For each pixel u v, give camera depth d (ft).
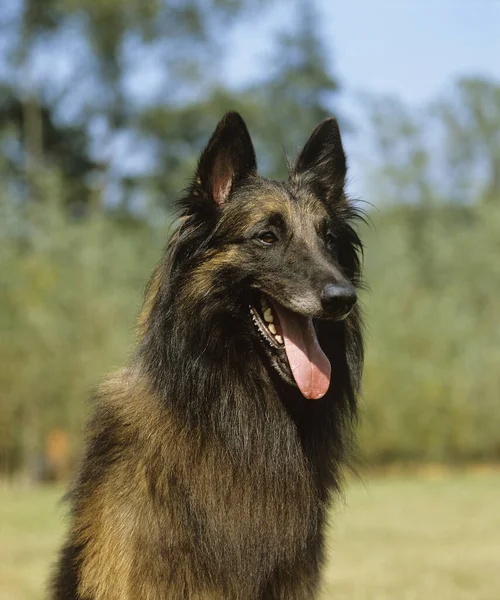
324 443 18.31
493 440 100.94
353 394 18.97
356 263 20.02
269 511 17.07
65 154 121.60
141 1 111.04
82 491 17.46
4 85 114.42
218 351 17.44
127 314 80.02
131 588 16.20
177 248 17.76
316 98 134.00
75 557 17.34
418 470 97.96
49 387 76.38
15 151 115.14
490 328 108.88
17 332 76.33
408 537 45.06
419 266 120.57
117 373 18.83
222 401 17.30
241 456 17.15
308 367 17.53
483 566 35.42
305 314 17.22
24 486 76.38
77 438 77.15
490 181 162.30
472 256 118.62
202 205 17.98
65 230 81.82
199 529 16.52
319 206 18.83
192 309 17.40
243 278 17.79
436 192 150.51
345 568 34.99
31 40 114.11
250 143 18.49
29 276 78.02
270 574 16.87
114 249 83.51
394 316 97.04
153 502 16.47
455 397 98.12
